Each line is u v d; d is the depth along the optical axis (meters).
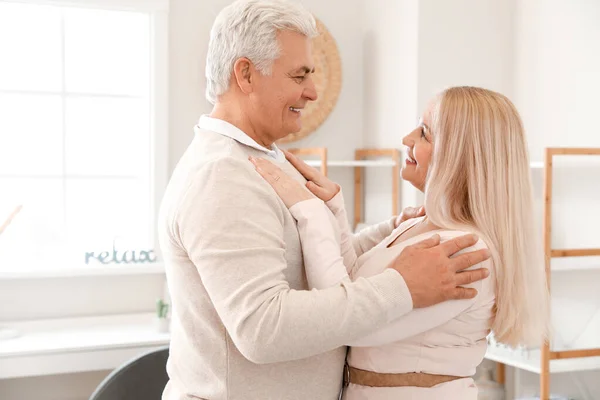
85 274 3.87
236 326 1.40
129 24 4.02
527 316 1.63
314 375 1.63
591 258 3.29
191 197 1.49
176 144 4.02
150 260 4.02
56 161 3.97
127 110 4.05
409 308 1.48
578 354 3.12
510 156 1.63
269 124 1.66
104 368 3.50
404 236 1.76
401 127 3.90
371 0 4.18
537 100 3.70
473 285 1.58
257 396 1.58
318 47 4.16
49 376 3.85
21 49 3.89
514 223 1.62
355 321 1.42
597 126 3.30
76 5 3.77
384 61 4.07
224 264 1.42
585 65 3.37
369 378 1.67
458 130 1.64
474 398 1.67
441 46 3.76
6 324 3.77
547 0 3.61
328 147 4.27
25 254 3.94
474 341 1.65
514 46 3.87
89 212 4.03
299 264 1.61
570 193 3.47
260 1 1.61
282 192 1.59
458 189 1.65
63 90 3.95
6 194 3.91
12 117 3.90
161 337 3.64
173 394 1.69
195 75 4.03
